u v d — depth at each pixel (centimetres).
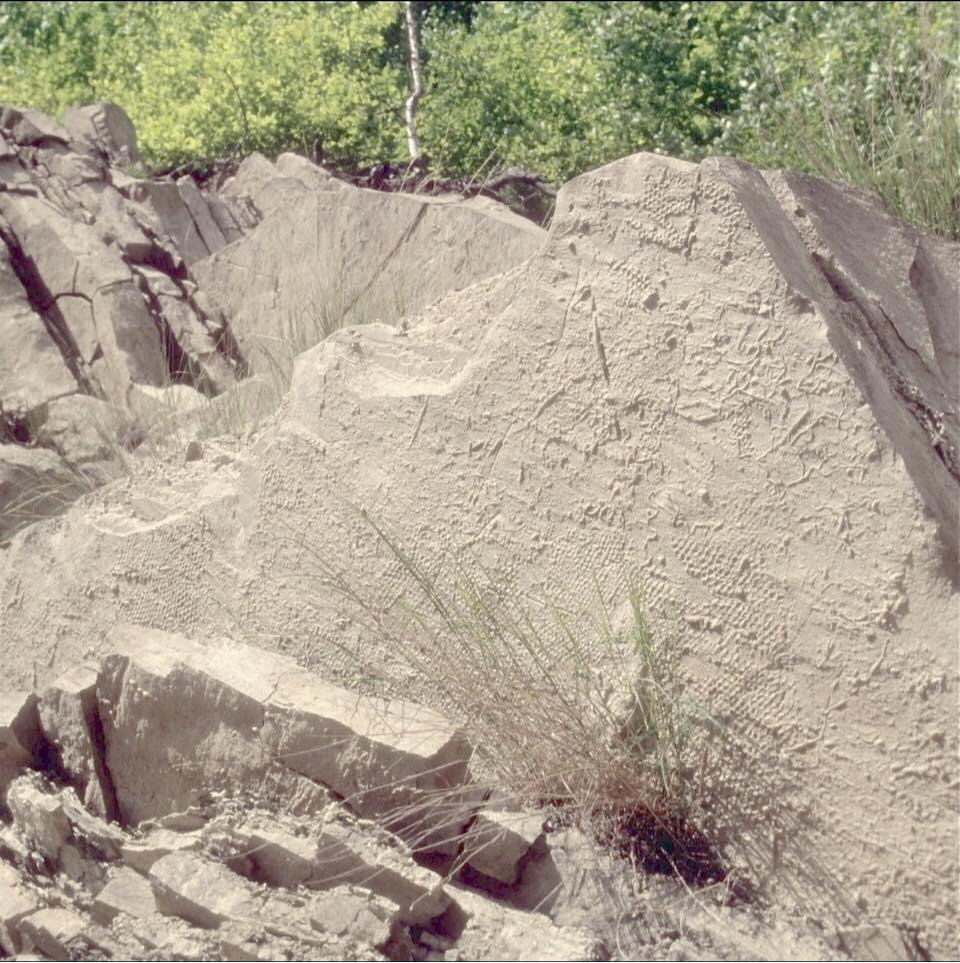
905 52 602
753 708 252
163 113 1009
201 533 341
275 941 245
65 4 1284
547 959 234
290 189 756
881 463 242
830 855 240
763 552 253
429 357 315
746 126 773
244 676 292
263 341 600
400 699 291
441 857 263
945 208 391
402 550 304
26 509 443
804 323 254
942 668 231
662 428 268
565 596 279
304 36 1052
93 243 600
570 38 1058
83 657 356
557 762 259
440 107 995
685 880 251
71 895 278
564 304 284
